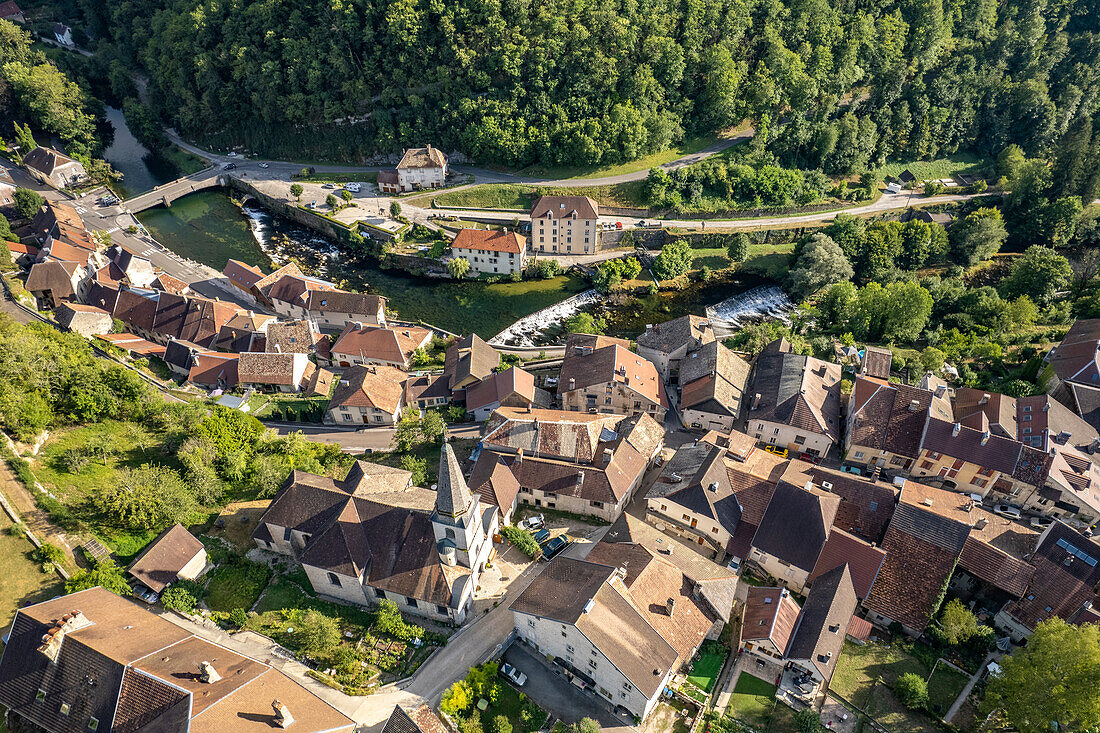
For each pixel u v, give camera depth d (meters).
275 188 196.88
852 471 98.25
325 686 67.50
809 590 78.69
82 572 72.56
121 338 128.75
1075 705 56.41
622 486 88.69
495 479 87.31
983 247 163.00
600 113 188.25
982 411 96.81
